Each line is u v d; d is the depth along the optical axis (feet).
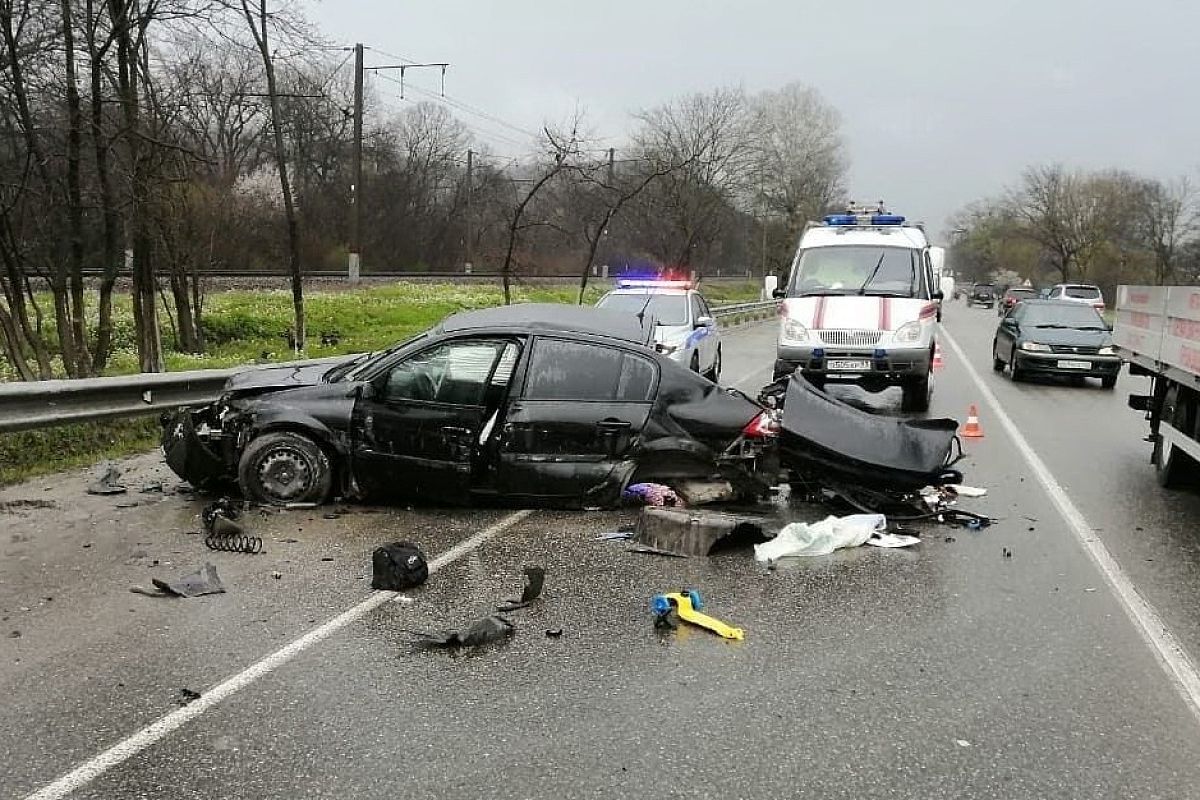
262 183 141.18
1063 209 286.66
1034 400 53.78
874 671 15.56
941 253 51.60
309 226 168.45
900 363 44.52
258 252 137.08
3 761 12.23
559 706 14.03
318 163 175.94
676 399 24.97
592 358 24.99
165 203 48.08
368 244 181.68
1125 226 277.85
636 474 24.77
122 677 14.74
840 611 18.39
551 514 24.75
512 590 19.13
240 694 14.23
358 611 17.79
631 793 11.71
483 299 109.91
